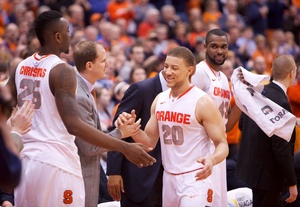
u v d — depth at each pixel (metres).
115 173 11.17
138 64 20.64
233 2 29.70
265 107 11.10
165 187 10.03
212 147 9.88
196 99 9.71
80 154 10.08
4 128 6.29
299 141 13.04
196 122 9.69
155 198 11.38
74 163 9.36
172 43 24.64
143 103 11.28
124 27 25.61
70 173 9.26
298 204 12.44
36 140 9.23
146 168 11.27
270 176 11.52
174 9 28.75
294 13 30.62
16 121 8.50
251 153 11.63
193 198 9.60
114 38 23.84
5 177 6.13
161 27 24.86
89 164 10.16
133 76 17.98
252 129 11.62
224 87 11.45
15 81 9.61
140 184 11.26
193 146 9.74
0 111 6.26
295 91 17.86
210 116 9.62
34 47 18.08
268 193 11.64
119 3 27.12
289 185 11.45
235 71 11.39
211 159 9.21
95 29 23.02
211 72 11.34
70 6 25.00
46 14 9.43
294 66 11.69
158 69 19.02
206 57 11.45
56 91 9.02
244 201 12.65
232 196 12.51
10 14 24.11
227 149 9.54
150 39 22.81
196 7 29.72
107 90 18.42
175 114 9.79
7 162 6.14
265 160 11.53
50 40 9.39
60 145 9.22
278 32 28.05
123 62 21.19
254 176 11.59
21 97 9.45
